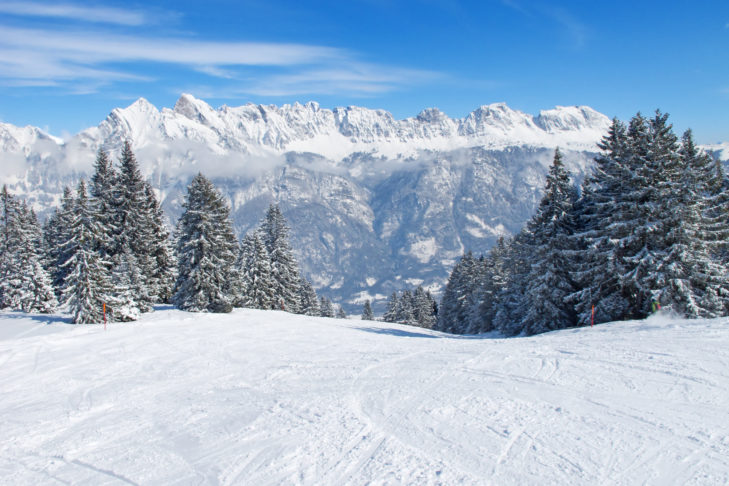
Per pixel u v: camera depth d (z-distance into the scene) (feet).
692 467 19.77
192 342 68.13
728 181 90.68
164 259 143.02
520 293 122.52
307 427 28.60
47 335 74.49
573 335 53.16
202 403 36.27
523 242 124.16
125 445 27.86
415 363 44.75
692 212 73.97
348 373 42.83
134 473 23.77
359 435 26.50
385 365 45.14
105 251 121.29
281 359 53.57
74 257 94.79
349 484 20.79
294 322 102.63
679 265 72.79
